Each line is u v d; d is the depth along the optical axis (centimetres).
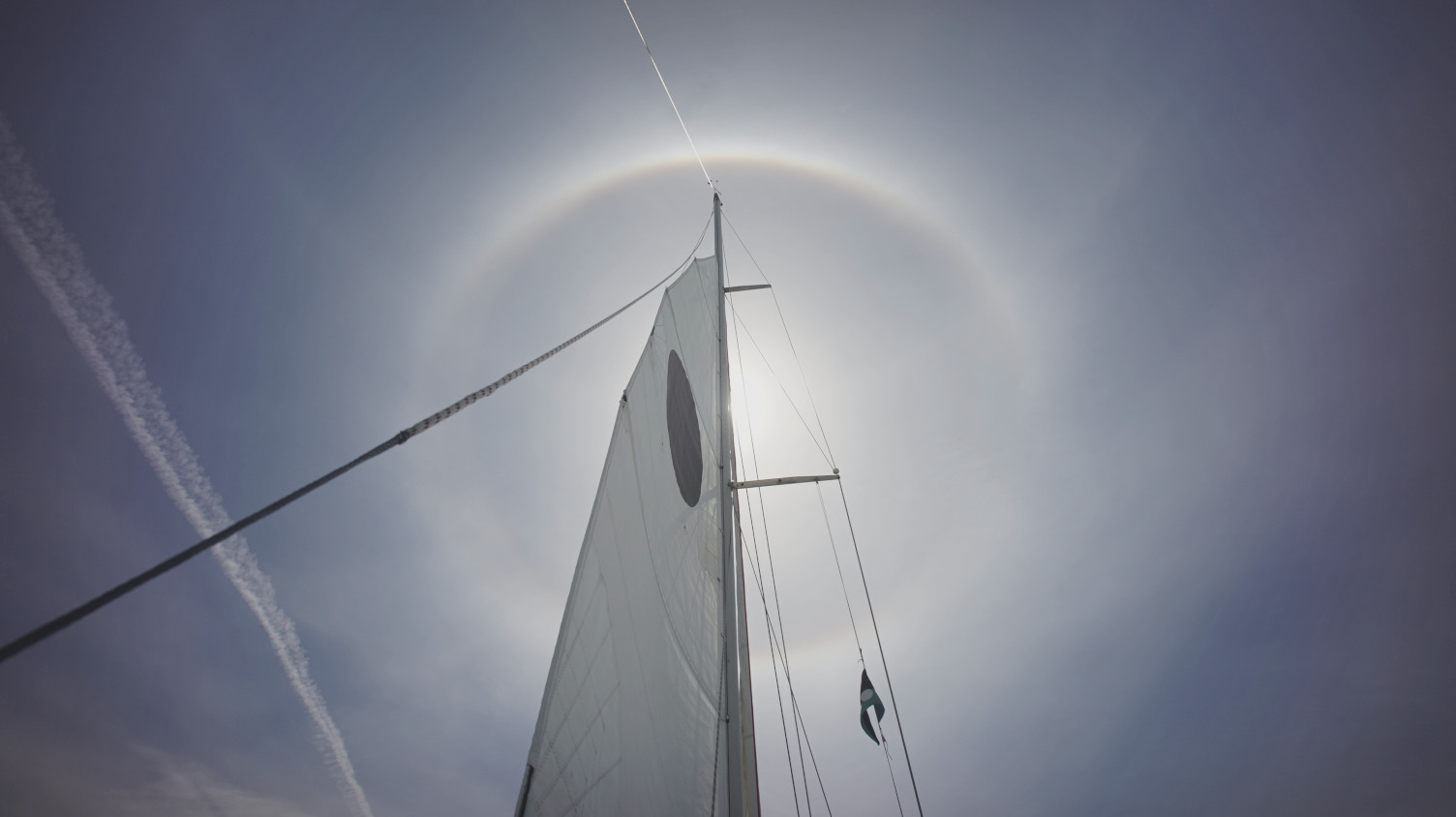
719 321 894
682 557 597
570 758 381
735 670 615
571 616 405
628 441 536
